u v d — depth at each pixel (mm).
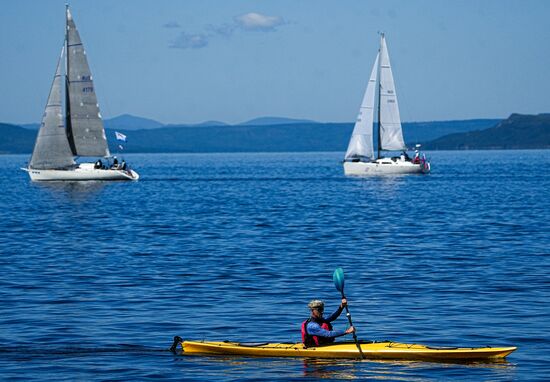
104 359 47688
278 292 67500
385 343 48844
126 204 177125
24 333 53406
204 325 55594
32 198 198500
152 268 81375
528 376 43656
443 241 103062
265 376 44531
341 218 139250
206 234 114188
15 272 79062
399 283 71250
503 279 72312
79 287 70188
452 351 46844
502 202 174625
